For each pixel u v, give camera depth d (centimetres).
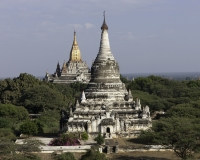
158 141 13800
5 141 13712
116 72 19575
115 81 19362
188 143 13075
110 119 17675
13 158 12650
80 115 18288
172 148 14188
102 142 15288
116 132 17575
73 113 18262
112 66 19475
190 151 13612
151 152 14862
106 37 19862
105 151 14812
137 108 18825
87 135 16688
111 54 19850
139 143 16025
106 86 19100
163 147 14988
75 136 15962
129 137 17500
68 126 17750
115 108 18725
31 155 13462
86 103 18738
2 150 12975
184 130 13350
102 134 17412
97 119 17700
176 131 13362
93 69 19688
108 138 17238
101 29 19950
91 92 19162
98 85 19175
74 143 15162
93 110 18538
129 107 18875
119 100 19000
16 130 19100
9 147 13238
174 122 14812
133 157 14088
